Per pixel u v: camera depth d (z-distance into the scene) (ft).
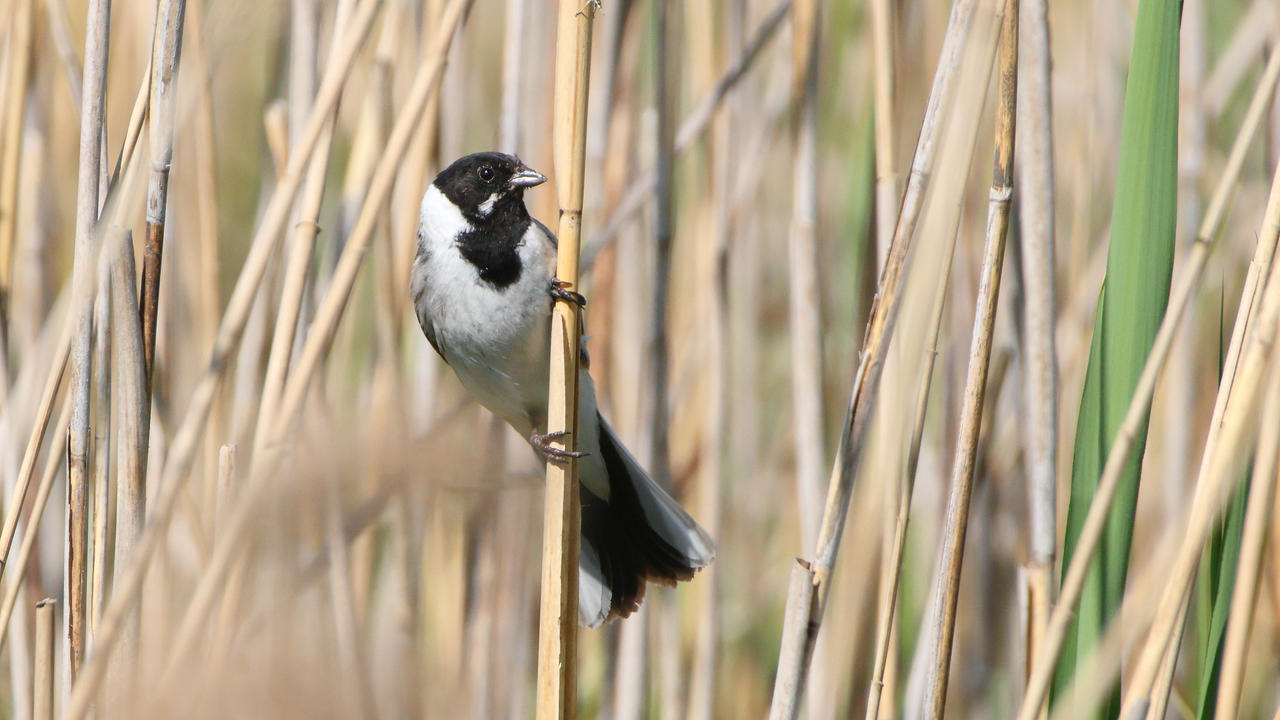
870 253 27.61
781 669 16.71
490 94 35.50
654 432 27.53
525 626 27.61
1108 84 27.99
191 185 28.30
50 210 30.42
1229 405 14.73
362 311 29.55
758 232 32.45
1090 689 15.43
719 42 30.48
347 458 17.44
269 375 19.21
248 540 16.89
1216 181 29.63
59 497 27.20
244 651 14.78
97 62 19.40
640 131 30.91
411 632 26.45
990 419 26.94
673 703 27.71
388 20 25.40
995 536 27.63
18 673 24.13
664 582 22.98
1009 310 26.27
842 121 33.22
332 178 30.60
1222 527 18.30
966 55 16.44
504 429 27.81
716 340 27.68
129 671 18.49
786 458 33.22
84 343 19.19
